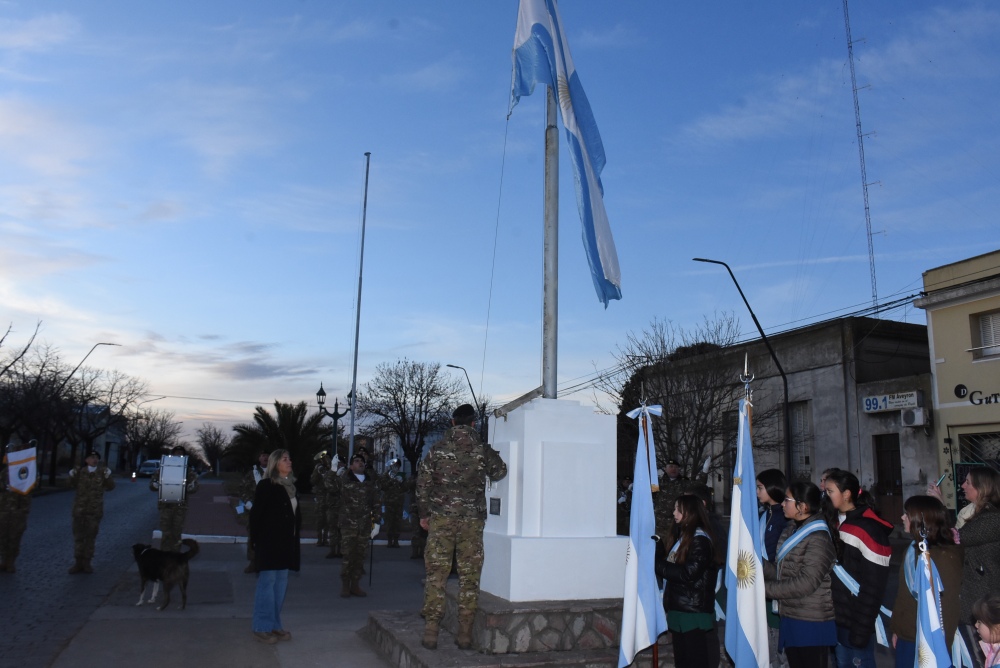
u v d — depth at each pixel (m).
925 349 28.48
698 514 5.54
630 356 31.20
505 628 6.15
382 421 53.44
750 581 5.41
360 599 10.38
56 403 39.16
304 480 41.16
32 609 8.85
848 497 5.63
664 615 5.82
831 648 5.56
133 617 8.47
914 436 24.41
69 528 19.88
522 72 7.95
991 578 5.15
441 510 6.40
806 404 29.00
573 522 6.89
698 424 29.00
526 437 6.91
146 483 61.53
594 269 7.83
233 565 13.43
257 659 6.78
